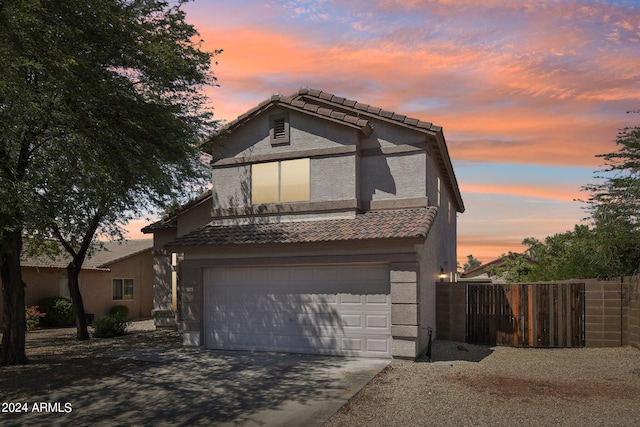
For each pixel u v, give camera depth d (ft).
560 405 28.91
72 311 84.33
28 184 36.45
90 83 39.19
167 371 38.75
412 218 45.62
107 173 40.75
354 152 50.19
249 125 54.90
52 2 37.04
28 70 37.04
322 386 33.60
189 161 55.16
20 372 39.11
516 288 52.19
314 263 44.62
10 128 35.55
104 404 30.58
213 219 55.67
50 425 27.04
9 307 43.11
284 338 46.01
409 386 33.58
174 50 46.80
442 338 54.75
